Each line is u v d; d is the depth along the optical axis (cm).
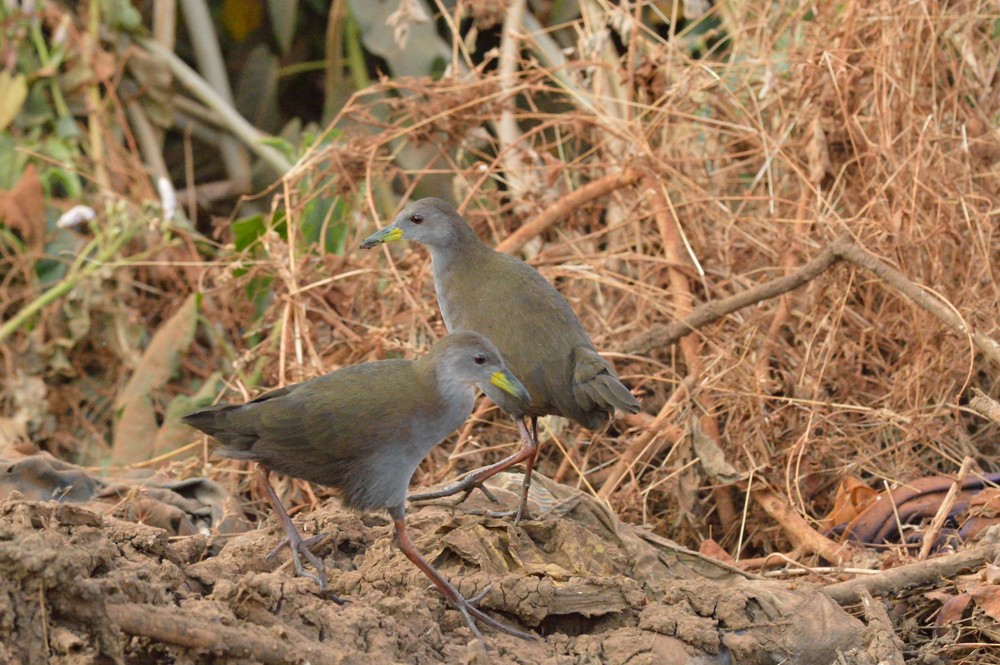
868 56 1196
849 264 1086
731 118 1312
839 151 1227
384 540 759
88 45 1494
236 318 1248
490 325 852
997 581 770
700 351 1114
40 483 927
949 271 1122
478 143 1384
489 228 1289
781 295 1111
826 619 708
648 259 1158
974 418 1093
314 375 1066
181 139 1644
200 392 1202
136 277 1404
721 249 1198
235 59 1745
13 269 1352
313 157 1281
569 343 826
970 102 1274
